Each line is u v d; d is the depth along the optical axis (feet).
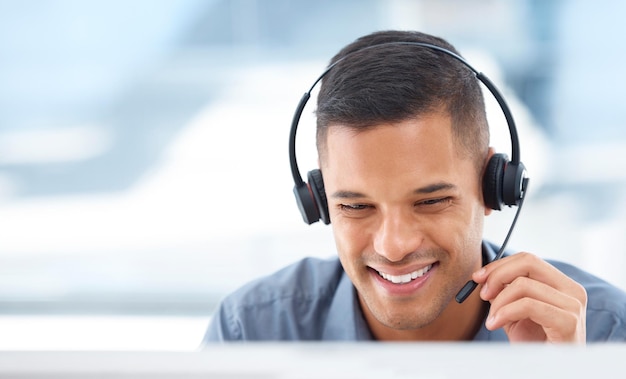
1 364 1.94
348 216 3.99
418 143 3.76
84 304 12.89
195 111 12.74
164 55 12.65
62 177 13.19
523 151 12.52
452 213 3.92
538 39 12.22
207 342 5.03
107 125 12.92
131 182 13.05
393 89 3.79
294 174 4.33
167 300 12.79
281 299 5.06
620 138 12.32
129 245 12.91
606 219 12.26
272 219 12.73
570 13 12.09
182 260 12.99
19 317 12.57
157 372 1.92
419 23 12.10
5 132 13.00
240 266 12.78
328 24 12.14
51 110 12.94
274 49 12.38
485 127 4.14
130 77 12.77
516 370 1.85
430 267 4.04
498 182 4.07
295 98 12.48
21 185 13.16
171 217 13.00
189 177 12.90
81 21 12.63
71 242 13.16
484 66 12.36
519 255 4.10
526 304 3.93
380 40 4.31
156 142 12.97
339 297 4.88
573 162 12.42
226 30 12.41
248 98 12.58
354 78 3.91
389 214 3.86
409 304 4.06
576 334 3.90
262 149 12.67
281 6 12.19
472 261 4.15
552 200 12.41
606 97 12.25
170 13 12.51
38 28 12.66
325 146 3.96
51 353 1.99
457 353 1.92
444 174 3.81
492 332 4.65
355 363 1.91
